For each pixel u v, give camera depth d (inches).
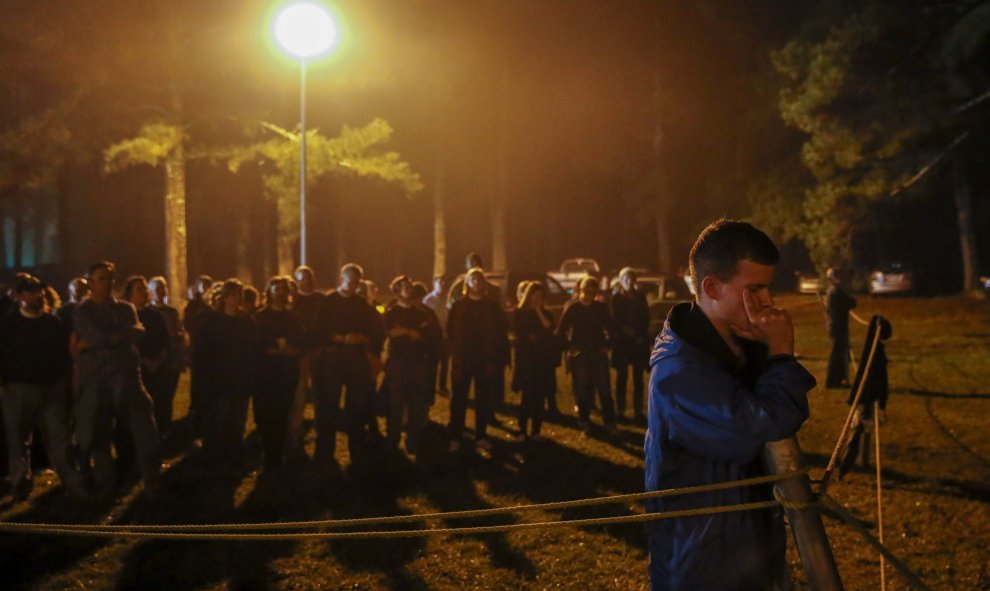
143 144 770.8
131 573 237.9
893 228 1715.1
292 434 381.1
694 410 91.8
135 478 332.8
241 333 346.6
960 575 226.4
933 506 283.9
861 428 315.6
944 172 1100.5
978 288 1184.8
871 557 239.5
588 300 417.1
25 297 295.4
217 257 1921.8
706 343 97.2
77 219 1699.1
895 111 845.2
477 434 387.5
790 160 1181.1
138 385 306.0
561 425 441.7
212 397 347.3
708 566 93.9
